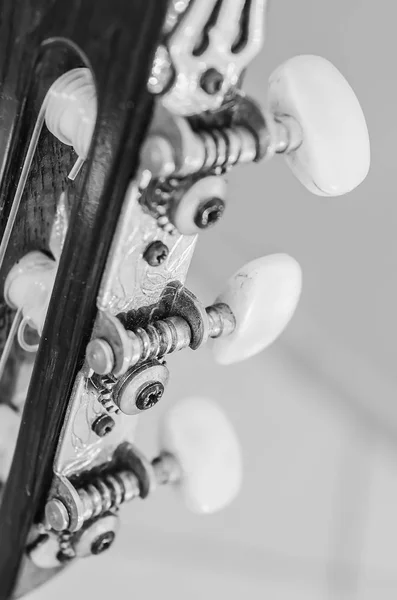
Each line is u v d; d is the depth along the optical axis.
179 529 0.40
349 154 0.22
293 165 0.22
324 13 0.36
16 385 0.26
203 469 0.26
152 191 0.20
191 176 0.20
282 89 0.22
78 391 0.23
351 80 0.37
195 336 0.22
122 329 0.21
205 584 0.39
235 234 0.47
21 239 0.24
